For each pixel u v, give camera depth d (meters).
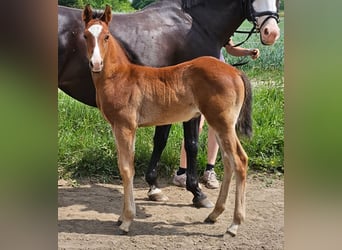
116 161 4.96
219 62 3.36
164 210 3.99
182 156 4.61
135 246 3.27
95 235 3.44
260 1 3.96
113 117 3.33
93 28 3.13
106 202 4.18
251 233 3.52
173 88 3.35
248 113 3.44
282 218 3.85
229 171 3.56
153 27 3.88
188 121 3.87
